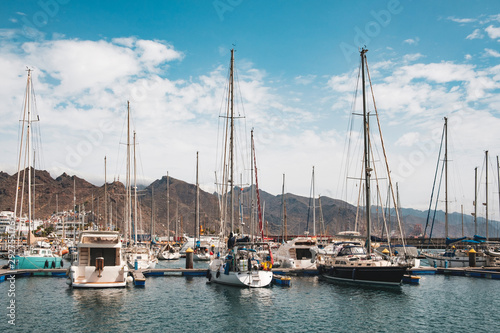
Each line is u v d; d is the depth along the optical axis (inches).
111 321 991.6
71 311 1079.0
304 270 1856.5
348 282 1551.4
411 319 1041.5
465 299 1284.4
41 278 1688.0
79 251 1418.6
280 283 1528.1
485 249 2308.1
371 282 1476.4
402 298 1290.6
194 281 1641.2
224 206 1951.3
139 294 1317.7
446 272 1952.5
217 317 1048.2
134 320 1004.6
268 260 1571.1
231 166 1743.4
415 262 2063.2
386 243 2534.5
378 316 1069.1
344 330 946.1
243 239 1581.0
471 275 1875.0
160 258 3061.0
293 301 1237.7
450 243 2303.2
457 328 965.2
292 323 999.6
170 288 1451.8
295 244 2026.3
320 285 1530.5
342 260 1609.3
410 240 4503.0
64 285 1487.5
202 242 3447.3
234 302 1219.9
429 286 1544.0
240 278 1437.0
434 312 1114.1
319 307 1162.6
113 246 1411.2
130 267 1925.4
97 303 1173.7
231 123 1759.4
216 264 1625.2
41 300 1203.2
